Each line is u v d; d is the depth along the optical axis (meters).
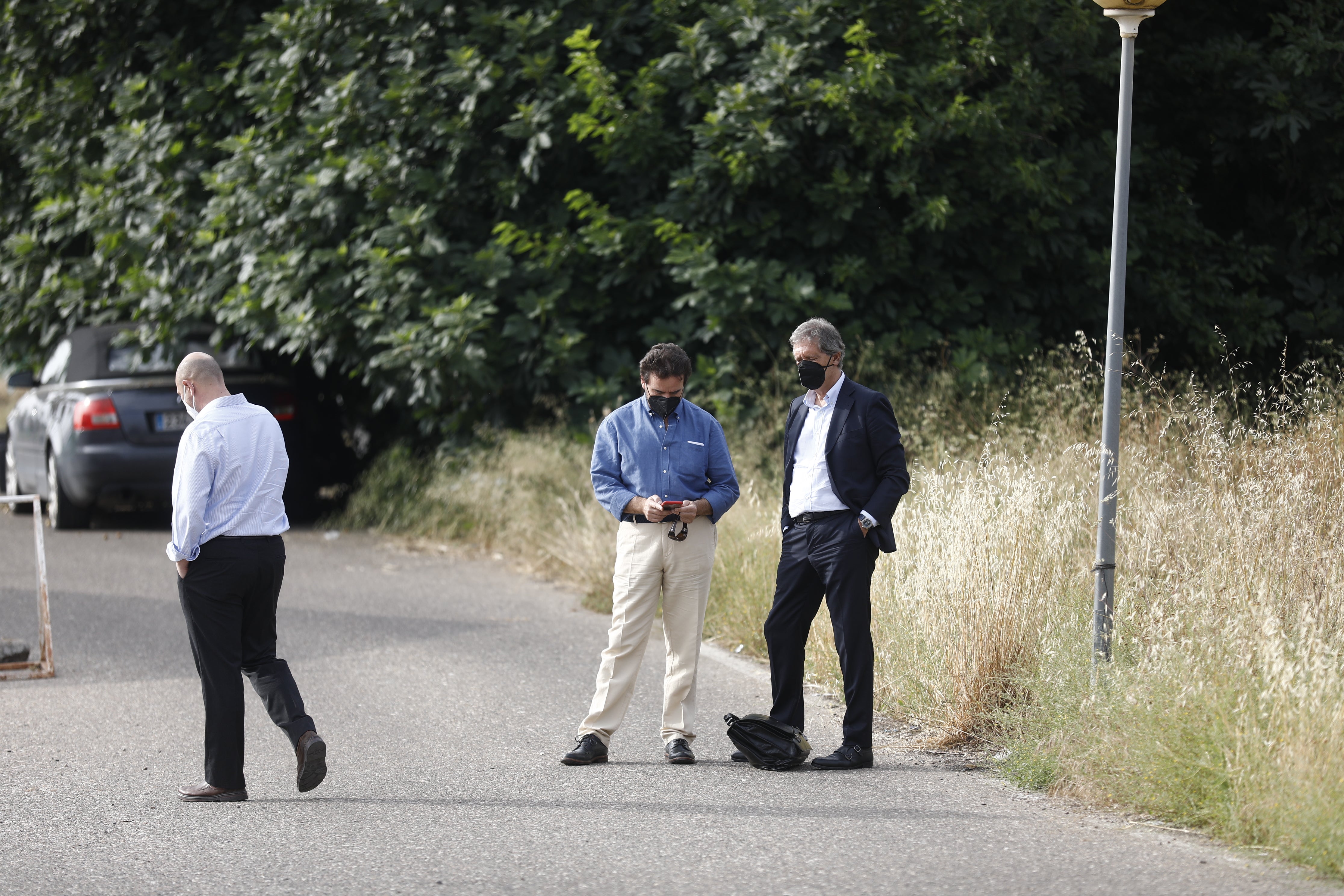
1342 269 28.94
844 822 11.34
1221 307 27.69
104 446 29.72
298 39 29.11
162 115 31.94
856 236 27.33
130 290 32.19
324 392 36.03
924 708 14.70
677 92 27.47
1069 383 23.73
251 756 13.82
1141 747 11.62
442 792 12.41
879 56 24.81
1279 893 9.49
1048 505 16.94
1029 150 26.69
